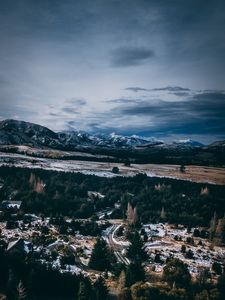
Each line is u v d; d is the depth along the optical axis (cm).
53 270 13812
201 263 18000
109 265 16338
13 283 12512
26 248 16675
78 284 13400
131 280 13462
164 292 12156
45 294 13150
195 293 13175
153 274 15438
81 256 17750
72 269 15688
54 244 18962
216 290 12975
